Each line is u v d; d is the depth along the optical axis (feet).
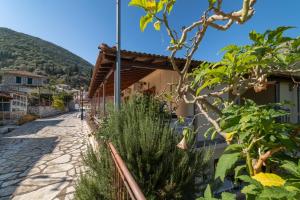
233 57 4.23
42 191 18.88
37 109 112.68
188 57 3.87
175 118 19.84
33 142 42.60
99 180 12.60
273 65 4.50
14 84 162.30
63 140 43.57
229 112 4.31
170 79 29.78
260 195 2.67
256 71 4.64
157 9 3.51
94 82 37.83
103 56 19.25
